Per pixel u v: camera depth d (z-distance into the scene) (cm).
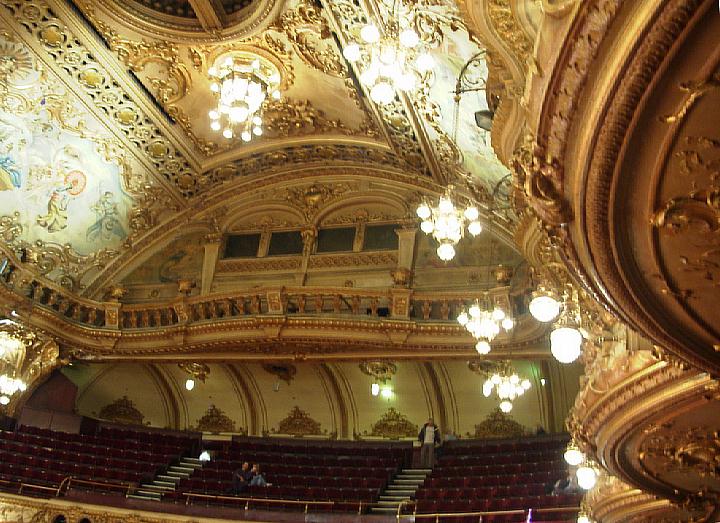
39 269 1421
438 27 874
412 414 1495
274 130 1398
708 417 536
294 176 1503
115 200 1479
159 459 1477
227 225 1527
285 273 1424
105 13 1135
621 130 300
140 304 1456
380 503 1239
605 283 401
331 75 1183
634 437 591
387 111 1199
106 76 1262
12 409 1427
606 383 558
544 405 1365
